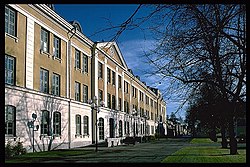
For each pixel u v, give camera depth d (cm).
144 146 4331
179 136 9788
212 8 646
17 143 2584
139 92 7712
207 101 1535
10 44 2603
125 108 6406
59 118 3434
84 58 4250
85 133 4162
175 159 2127
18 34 2716
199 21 664
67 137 3603
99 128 4700
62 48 3562
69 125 3656
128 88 6662
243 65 750
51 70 3294
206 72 862
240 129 5481
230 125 2456
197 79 875
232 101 1065
